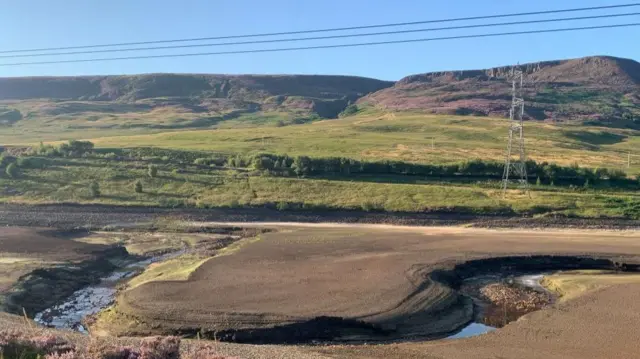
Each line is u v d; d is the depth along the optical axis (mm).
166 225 95188
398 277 54594
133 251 75750
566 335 39844
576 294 51281
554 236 82125
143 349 23156
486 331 43000
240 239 84250
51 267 58594
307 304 45562
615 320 42750
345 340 40312
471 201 105000
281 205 104312
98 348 22828
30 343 23297
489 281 58438
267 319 41875
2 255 64188
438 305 46938
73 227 92188
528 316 44219
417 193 110062
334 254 66312
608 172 121500
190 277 54219
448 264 61125
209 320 41781
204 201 106375
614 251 69062
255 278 53969
